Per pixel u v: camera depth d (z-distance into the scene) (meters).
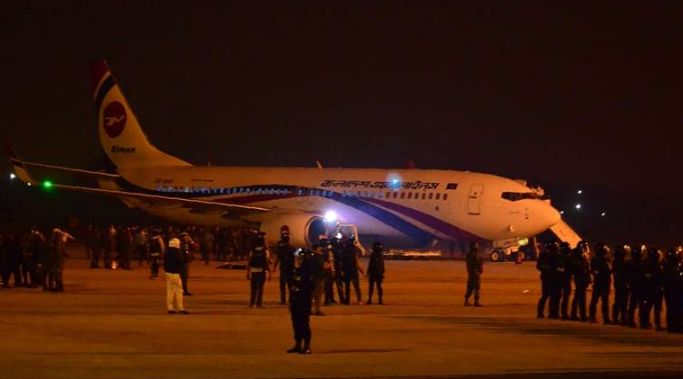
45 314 28.31
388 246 69.31
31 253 37.94
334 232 59.59
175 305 29.05
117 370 18.47
